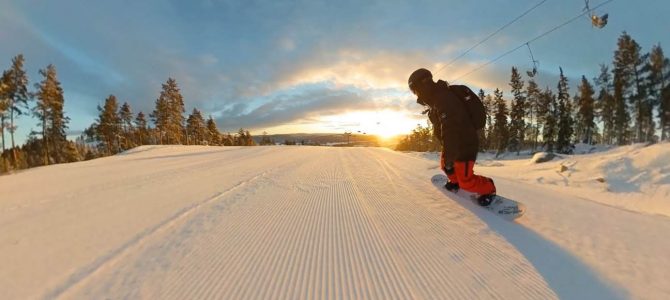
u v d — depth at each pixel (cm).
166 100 6538
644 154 969
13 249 402
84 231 468
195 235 444
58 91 5100
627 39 4906
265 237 434
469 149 514
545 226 434
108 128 6588
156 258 369
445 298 277
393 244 399
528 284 291
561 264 324
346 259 362
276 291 296
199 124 7988
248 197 683
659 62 4666
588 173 985
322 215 533
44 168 1736
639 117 4828
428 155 2459
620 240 376
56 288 303
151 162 1717
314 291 296
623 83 4975
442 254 363
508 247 371
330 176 975
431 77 558
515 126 5838
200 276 325
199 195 711
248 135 11156
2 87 4034
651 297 260
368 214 530
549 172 1085
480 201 514
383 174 995
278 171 1121
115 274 330
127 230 468
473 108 530
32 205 654
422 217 499
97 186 878
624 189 827
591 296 267
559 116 5203
